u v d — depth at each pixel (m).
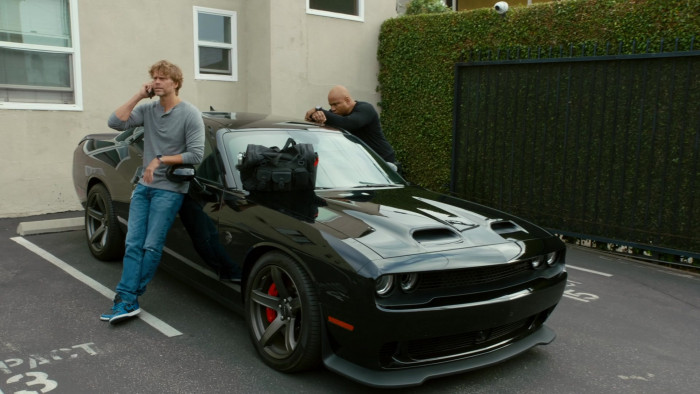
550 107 7.17
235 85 9.07
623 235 6.61
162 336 3.64
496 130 7.76
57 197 7.41
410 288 2.79
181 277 4.23
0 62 6.96
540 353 3.72
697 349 3.93
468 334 3.04
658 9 6.19
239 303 3.58
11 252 5.46
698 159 5.98
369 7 9.75
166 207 3.75
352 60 9.66
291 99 8.96
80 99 7.50
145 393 2.91
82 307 4.09
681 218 6.15
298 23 8.91
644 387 3.29
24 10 7.08
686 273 6.03
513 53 7.58
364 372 2.82
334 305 2.81
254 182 3.53
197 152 3.73
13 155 7.02
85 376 3.06
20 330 3.63
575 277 5.74
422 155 9.18
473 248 3.05
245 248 3.39
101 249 5.09
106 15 7.64
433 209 3.57
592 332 4.18
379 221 3.16
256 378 3.12
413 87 9.26
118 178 4.71
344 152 4.39
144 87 3.73
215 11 8.70
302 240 3.01
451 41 8.50
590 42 6.81
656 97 6.21
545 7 7.26
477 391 3.12
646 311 4.74
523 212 7.54
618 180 6.62
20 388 2.90
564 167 7.04
